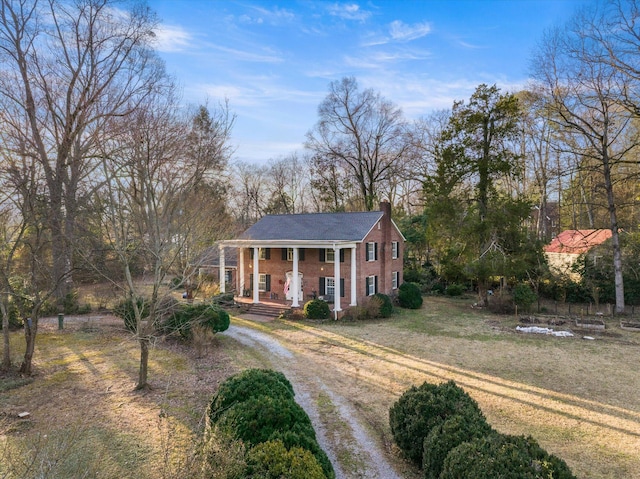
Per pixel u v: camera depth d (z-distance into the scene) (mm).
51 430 9586
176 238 18516
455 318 24703
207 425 8180
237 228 35625
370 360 16125
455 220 28031
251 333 20891
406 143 41656
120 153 16234
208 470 5770
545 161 37438
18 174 13430
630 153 31750
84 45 23156
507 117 29516
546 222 38125
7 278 13617
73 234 14500
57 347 17531
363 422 10516
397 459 8672
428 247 39812
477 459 5812
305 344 18688
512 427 10172
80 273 23969
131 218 15383
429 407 8141
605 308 26750
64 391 12266
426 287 35250
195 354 16625
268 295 29656
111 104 23422
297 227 29375
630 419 10578
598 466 8391
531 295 25594
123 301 20391
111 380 13320
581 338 19266
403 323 23312
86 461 8164
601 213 38562
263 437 7043
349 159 42844
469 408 7992
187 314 18266
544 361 15695
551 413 10977
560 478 5453
